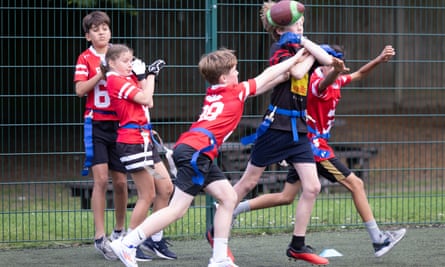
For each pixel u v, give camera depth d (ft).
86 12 83.15
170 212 48.06
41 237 67.05
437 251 59.11
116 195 58.75
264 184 87.10
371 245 62.13
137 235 47.57
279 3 51.96
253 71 80.59
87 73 57.67
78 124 65.82
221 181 48.91
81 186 78.18
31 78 98.78
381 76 165.07
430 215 75.92
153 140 55.31
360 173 104.78
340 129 156.25
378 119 164.86
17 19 93.20
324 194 94.38
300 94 51.01
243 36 82.84
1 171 103.55
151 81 54.34
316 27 110.42
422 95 158.71
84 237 67.05
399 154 134.92
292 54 50.67
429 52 147.54
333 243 63.31
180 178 47.98
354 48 132.36
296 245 52.24
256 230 69.05
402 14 137.80
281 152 51.49
